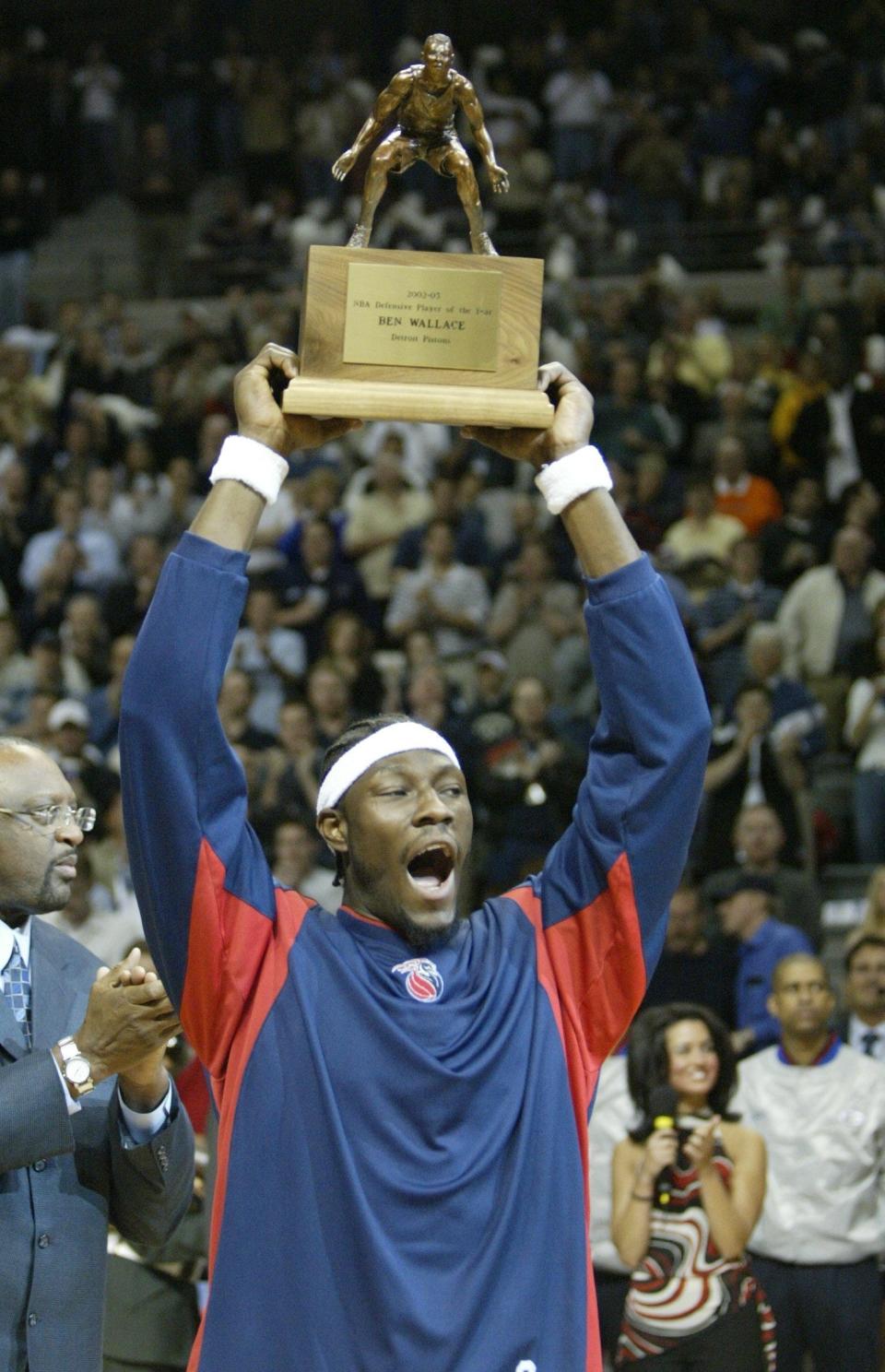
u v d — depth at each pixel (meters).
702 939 7.37
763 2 18.75
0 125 19.20
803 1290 5.86
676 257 16.31
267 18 20.42
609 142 16.98
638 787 2.74
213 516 2.72
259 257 17.47
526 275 2.86
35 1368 3.28
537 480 2.84
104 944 7.82
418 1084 2.59
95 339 15.02
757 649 9.83
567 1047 2.74
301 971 2.70
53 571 12.36
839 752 10.37
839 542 10.81
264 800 9.24
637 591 2.76
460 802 2.82
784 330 14.71
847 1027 6.66
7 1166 3.12
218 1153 2.69
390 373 2.82
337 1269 2.52
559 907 2.83
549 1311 2.57
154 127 19.19
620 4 18.58
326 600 11.54
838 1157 5.91
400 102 2.96
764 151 16.73
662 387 13.67
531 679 9.42
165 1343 5.17
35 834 3.49
